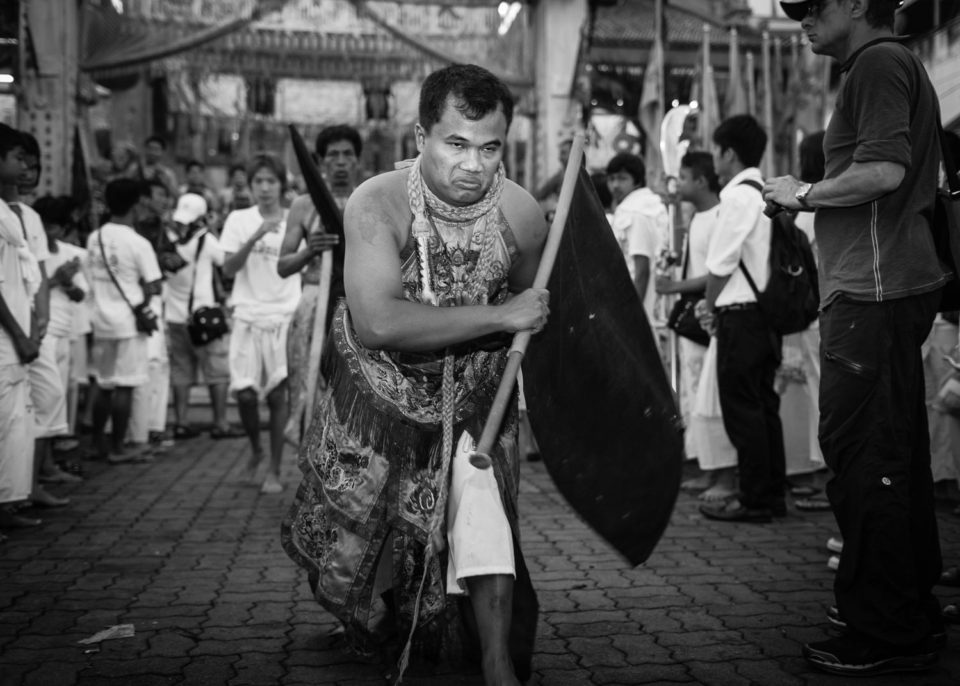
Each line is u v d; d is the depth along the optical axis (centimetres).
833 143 321
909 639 302
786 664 317
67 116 1069
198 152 1522
